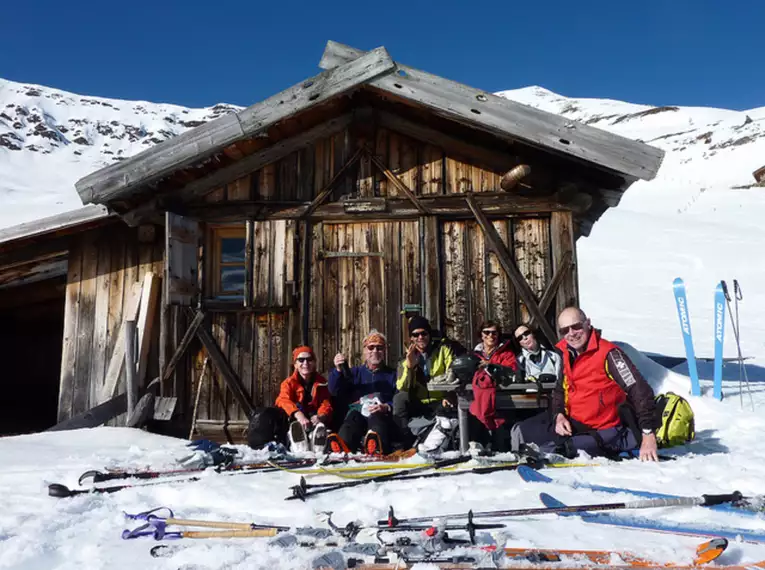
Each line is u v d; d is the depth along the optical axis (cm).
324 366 692
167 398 710
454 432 496
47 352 1152
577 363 478
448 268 694
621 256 2377
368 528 293
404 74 639
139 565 259
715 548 232
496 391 500
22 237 763
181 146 658
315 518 323
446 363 570
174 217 685
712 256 2277
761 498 313
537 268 682
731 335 1428
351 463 461
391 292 696
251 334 711
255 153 724
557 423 477
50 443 594
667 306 1764
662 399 525
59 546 286
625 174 615
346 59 652
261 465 462
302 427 548
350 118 720
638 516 298
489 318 680
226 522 308
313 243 714
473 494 353
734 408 662
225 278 746
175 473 443
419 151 712
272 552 265
